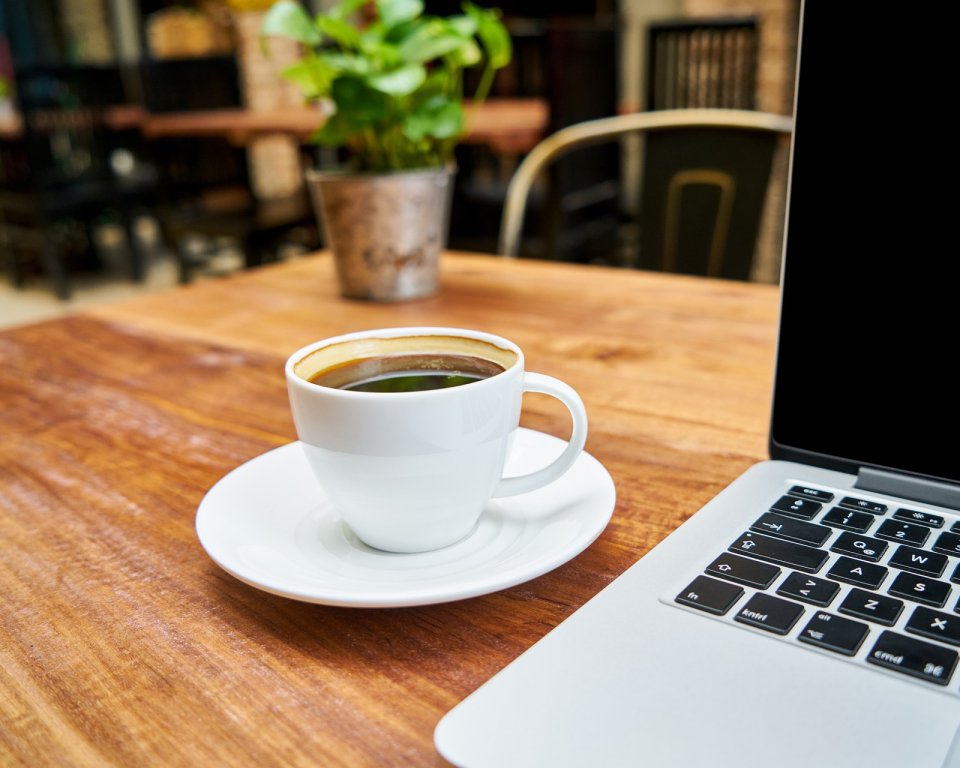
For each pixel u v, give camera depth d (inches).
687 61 95.0
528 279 36.2
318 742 10.9
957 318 14.9
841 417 16.4
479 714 10.5
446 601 12.0
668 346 26.6
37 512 17.7
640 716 10.4
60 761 10.7
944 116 14.8
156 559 15.6
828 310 16.3
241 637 13.1
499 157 120.1
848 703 10.4
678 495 17.2
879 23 15.2
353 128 31.8
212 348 29.0
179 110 150.6
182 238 123.3
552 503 15.8
